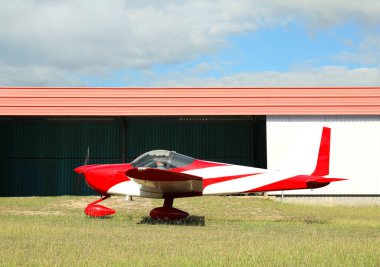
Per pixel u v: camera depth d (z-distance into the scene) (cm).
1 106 2014
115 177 1255
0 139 2428
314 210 1609
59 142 2428
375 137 2045
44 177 2416
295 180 1265
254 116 2292
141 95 2050
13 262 619
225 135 2436
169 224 1155
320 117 2053
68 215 1316
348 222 1238
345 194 2011
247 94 2052
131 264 621
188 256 679
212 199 1853
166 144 2430
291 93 2050
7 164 2422
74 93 2041
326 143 1313
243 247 759
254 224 1184
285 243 813
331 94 2050
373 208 1719
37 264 617
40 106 2025
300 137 1370
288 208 1656
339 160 2031
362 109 2041
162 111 2047
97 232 922
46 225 1013
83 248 730
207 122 2441
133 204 1658
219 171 1259
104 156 2423
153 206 1606
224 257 675
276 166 2030
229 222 1235
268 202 1816
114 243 788
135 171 1087
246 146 2431
